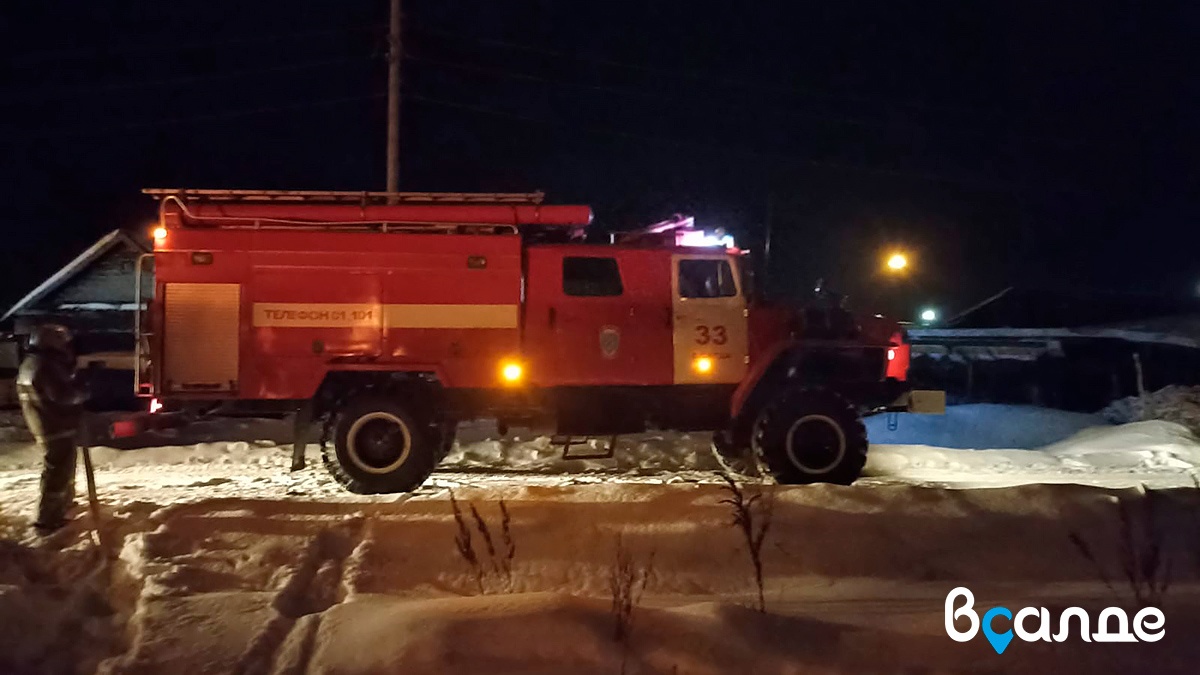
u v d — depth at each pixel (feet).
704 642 17.78
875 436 56.29
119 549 22.91
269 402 33.96
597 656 17.19
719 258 35.55
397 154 59.98
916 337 90.58
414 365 34.04
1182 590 22.30
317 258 33.83
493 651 17.24
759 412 35.70
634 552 23.48
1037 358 84.02
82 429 25.31
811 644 18.08
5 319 76.18
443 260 34.19
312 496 32.73
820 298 38.04
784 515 25.20
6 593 19.42
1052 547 24.26
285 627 18.62
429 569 22.65
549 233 35.99
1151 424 50.70
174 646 17.76
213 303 33.47
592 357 34.76
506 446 43.24
